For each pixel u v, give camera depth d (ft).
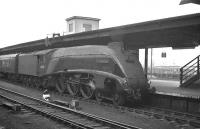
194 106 50.60
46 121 39.58
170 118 43.57
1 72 128.57
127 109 51.85
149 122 41.45
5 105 49.19
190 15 47.83
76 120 40.11
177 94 56.54
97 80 59.36
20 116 42.32
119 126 35.32
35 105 51.90
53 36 88.33
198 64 68.23
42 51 84.28
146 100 60.70
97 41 80.18
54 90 81.66
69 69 68.74
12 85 97.66
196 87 69.51
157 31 57.93
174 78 127.85
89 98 63.26
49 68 77.36
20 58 100.37
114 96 57.41
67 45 96.17
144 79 58.44
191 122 40.50
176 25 50.93
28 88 88.28
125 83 53.72
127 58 57.93
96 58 60.90
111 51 58.03
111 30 65.21
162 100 57.11
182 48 69.00
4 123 37.63
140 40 70.44
